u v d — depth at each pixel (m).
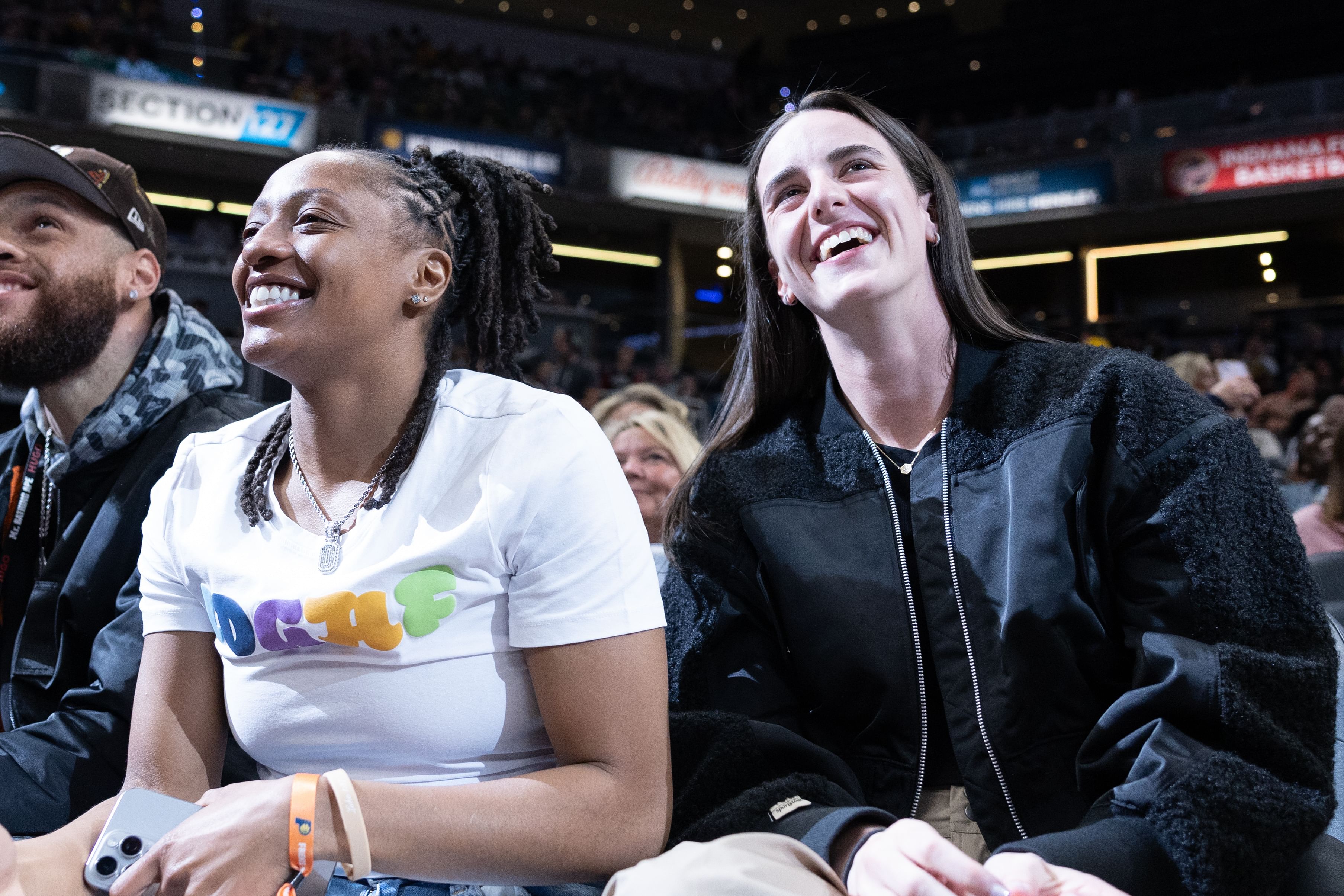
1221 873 0.88
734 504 1.21
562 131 12.09
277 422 1.07
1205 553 1.00
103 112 9.44
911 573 1.13
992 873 0.81
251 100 10.04
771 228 1.24
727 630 1.20
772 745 1.06
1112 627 1.08
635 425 2.29
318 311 0.95
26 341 1.37
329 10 13.70
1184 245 12.19
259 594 0.95
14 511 1.46
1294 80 13.74
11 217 1.38
